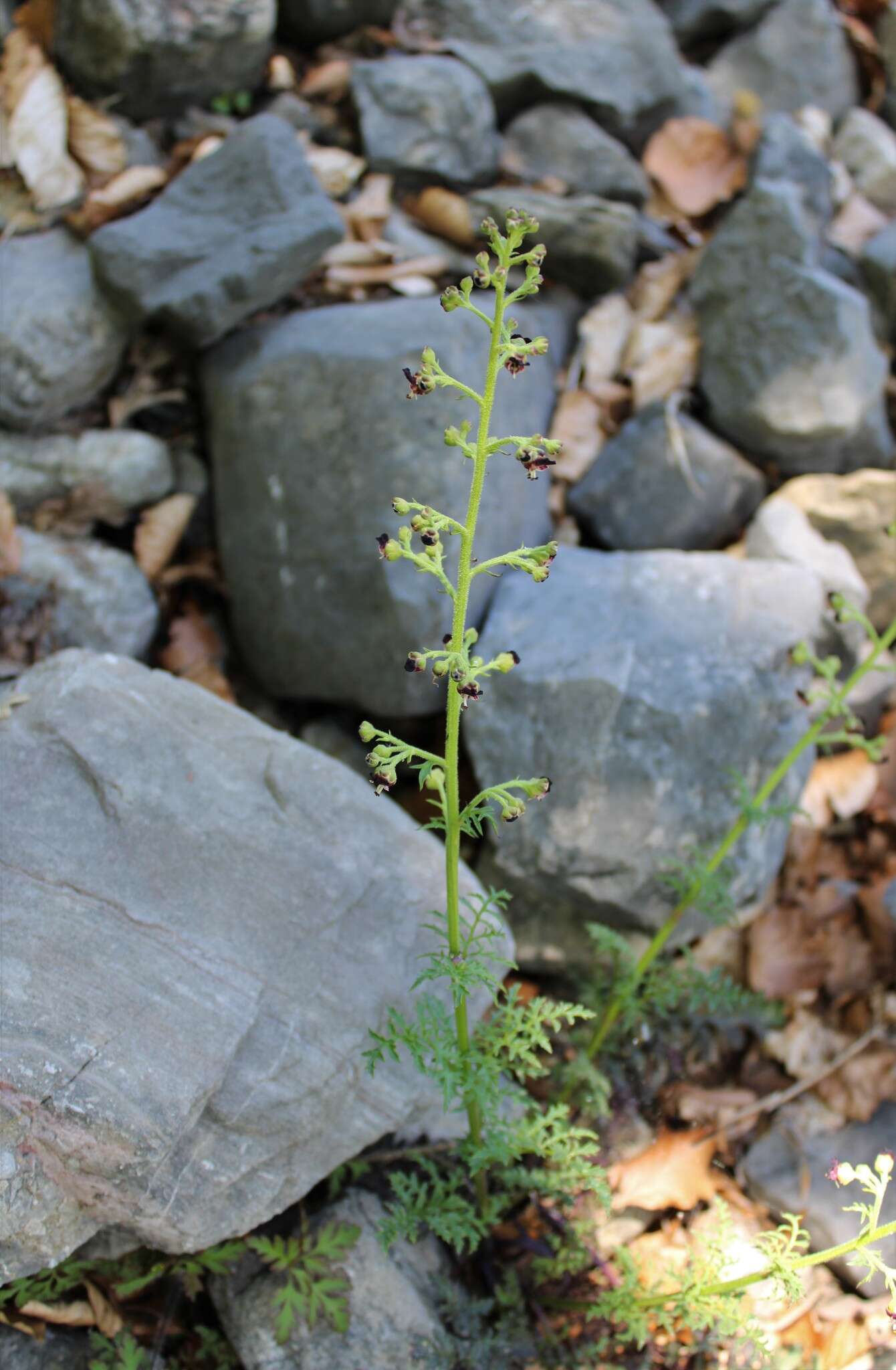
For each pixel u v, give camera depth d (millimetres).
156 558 689
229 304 663
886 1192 600
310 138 739
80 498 677
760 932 654
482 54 762
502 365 444
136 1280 528
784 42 820
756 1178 607
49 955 500
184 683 583
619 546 719
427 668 650
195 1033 498
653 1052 634
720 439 739
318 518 655
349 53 761
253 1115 500
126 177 688
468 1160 528
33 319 656
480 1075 491
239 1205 501
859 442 725
